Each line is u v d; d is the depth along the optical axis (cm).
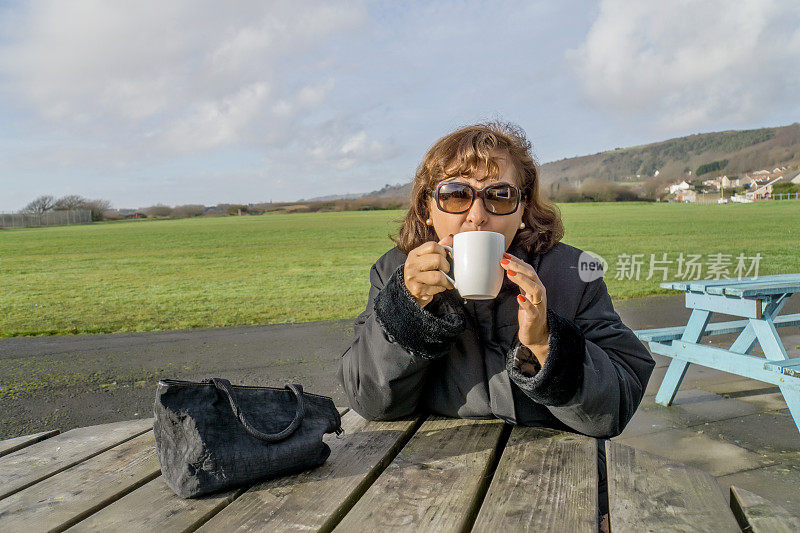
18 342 668
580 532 101
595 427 142
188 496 118
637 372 155
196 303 998
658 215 5153
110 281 1426
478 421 163
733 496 119
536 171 171
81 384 490
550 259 163
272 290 1169
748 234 2791
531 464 131
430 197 168
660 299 879
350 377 156
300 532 103
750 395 424
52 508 117
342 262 1838
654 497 115
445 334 132
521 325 131
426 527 104
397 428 160
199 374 518
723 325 442
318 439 130
